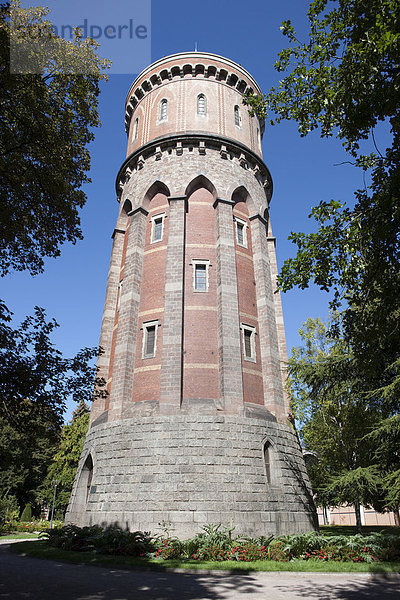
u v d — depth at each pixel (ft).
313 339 111.55
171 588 35.42
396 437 68.90
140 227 93.04
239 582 39.55
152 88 110.93
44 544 67.72
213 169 94.68
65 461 176.14
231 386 73.46
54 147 48.78
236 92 109.50
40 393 40.34
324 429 101.24
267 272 93.30
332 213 38.83
